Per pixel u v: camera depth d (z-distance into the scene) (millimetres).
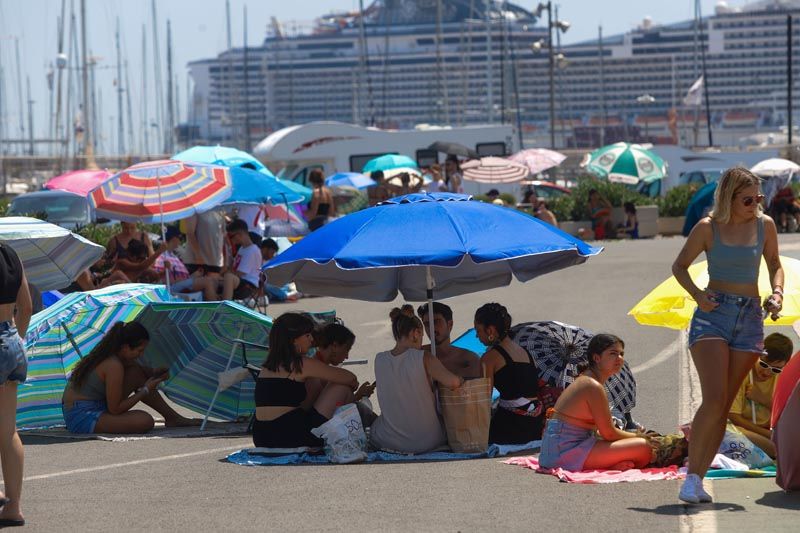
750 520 18156
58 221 76562
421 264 24547
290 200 51750
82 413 30562
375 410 33156
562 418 23266
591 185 100438
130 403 30578
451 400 25828
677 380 35625
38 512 20781
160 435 30219
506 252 24703
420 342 26422
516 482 22203
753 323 19984
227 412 31734
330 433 25312
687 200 102875
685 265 20141
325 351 27156
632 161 110375
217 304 30578
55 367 31672
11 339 19422
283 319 25984
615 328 46812
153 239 61500
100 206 45062
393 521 19219
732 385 20156
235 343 30703
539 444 26375
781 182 97500
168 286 46531
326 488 22219
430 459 25469
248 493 21984
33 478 24438
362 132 121062
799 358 21828
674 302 25516
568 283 61812
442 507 20156
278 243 66375
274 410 25812
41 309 33594
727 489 20891
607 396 25656
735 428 24281
